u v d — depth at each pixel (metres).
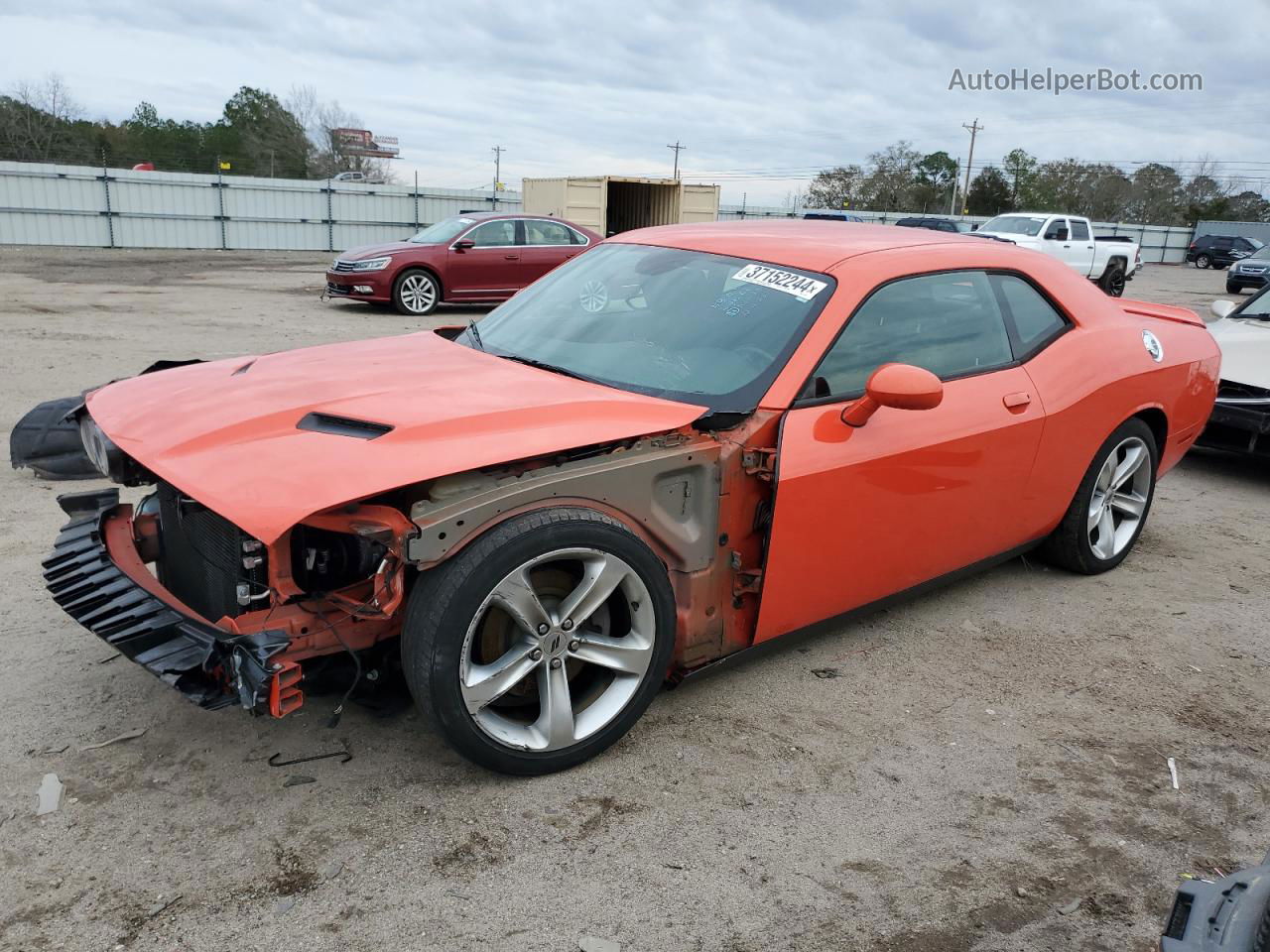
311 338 11.09
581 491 2.57
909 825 2.58
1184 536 5.19
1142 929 2.24
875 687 3.33
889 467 3.14
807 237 3.63
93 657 3.26
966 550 3.67
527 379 3.02
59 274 19.20
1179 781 2.85
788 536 2.94
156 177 30.14
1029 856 2.48
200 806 2.51
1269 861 1.58
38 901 2.16
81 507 3.27
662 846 2.44
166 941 2.06
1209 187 70.31
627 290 3.55
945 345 3.45
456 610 2.38
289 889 2.23
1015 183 73.31
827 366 3.05
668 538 2.79
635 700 2.78
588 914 2.20
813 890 2.31
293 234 32.66
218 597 2.74
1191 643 3.82
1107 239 24.17
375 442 2.42
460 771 2.71
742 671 3.41
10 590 3.77
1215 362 4.79
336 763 2.72
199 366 3.44
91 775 2.62
